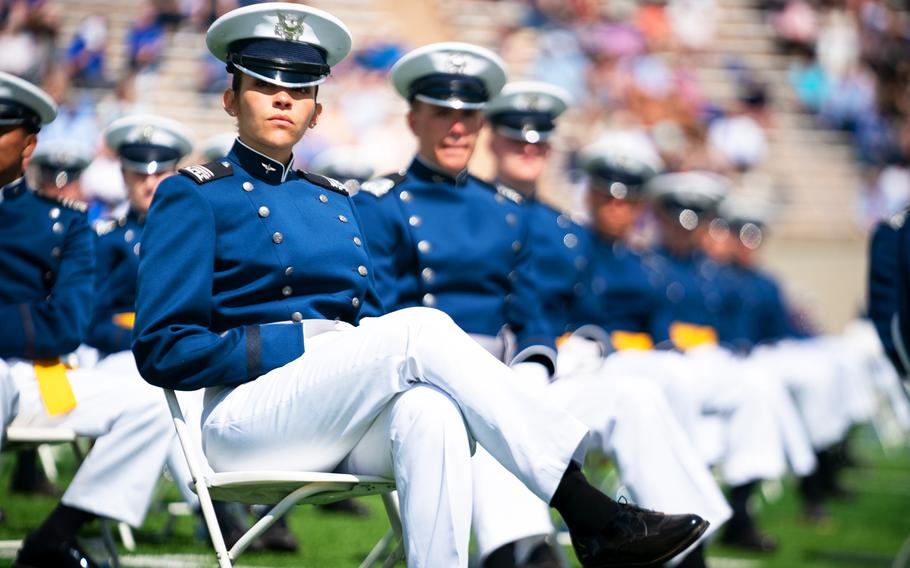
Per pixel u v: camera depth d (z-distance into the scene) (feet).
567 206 220.84
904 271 72.08
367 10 235.81
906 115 263.70
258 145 49.42
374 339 43.62
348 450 45.73
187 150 79.05
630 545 43.04
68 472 104.63
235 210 48.08
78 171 88.69
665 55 254.47
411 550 42.24
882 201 247.50
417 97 63.62
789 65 262.47
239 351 45.96
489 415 42.60
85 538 77.51
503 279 64.49
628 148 92.68
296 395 44.80
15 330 57.88
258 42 48.49
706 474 63.72
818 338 139.03
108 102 207.21
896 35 271.90
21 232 60.03
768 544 93.81
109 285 75.56
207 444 47.62
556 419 42.96
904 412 150.20
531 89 77.30
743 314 121.70
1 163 59.98
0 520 79.51
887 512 118.32
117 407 56.75
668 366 87.56
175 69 216.54
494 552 57.98
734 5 263.08
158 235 47.11
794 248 235.40
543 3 246.88
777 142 254.27
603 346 84.38
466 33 241.76
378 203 62.18
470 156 64.59
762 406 97.09
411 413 42.57
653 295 92.27
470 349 43.21
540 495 43.01
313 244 49.14
